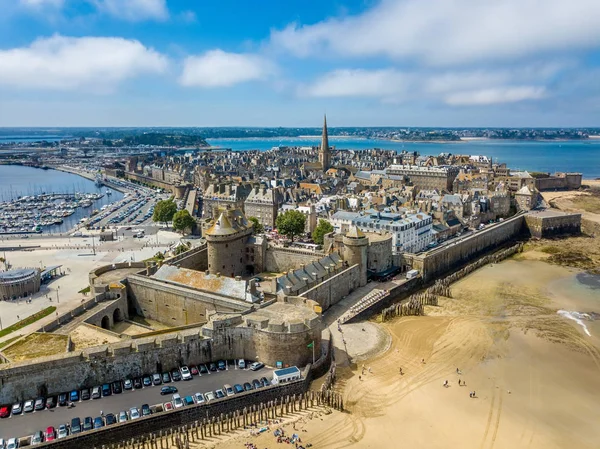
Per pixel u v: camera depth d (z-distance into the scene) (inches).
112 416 3253.0
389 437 3444.9
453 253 7706.7
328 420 3609.7
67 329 4404.5
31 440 2997.0
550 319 5639.8
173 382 3779.5
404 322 5511.8
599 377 4367.6
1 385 3353.8
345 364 4473.4
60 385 3523.6
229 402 3548.2
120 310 5216.5
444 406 3850.9
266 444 3297.2
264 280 6382.9
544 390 4131.4
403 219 7780.5
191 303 4992.6
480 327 5388.8
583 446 3425.2
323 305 5556.1
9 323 5265.8
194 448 3230.8
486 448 3363.7
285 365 4074.8
